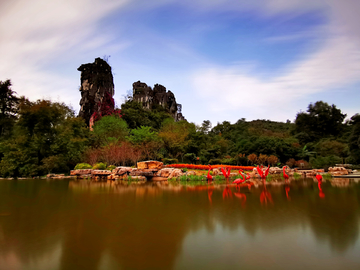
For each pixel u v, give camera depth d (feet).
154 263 13.46
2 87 114.21
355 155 121.70
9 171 88.22
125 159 95.09
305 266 13.15
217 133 278.87
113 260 13.84
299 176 86.63
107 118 144.97
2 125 111.75
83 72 224.94
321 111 218.59
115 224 21.31
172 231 19.29
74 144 104.17
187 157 138.10
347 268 12.92
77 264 13.34
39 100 102.94
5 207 29.37
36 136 96.73
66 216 24.43
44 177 87.86
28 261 13.75
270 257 14.30
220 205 29.84
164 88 332.19
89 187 51.42
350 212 25.77
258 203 31.22
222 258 14.16
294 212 25.80
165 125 175.83
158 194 39.99
